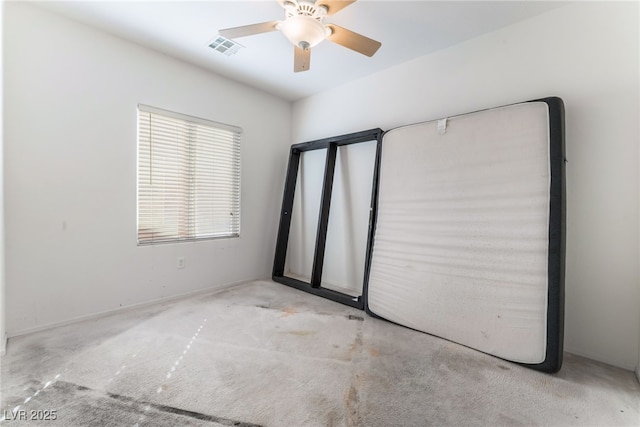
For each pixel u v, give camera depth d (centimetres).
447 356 200
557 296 181
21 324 219
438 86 271
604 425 141
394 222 268
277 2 200
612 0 191
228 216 354
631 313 188
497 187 211
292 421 141
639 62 184
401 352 205
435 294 232
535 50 219
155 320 253
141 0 210
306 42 198
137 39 262
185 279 316
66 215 237
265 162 388
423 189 251
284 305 294
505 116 212
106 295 261
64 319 239
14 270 215
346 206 345
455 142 236
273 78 340
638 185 185
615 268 192
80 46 239
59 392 157
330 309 285
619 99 190
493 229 209
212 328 239
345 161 347
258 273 388
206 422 139
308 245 396
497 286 204
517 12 214
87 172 246
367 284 280
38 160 223
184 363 187
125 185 268
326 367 186
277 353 202
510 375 180
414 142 262
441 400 157
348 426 139
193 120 313
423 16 220
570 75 206
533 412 149
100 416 141
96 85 248
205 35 255
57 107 230
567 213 207
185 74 304
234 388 164
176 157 304
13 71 210
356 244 335
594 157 198
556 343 179
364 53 217
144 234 285
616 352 193
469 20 224
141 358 192
